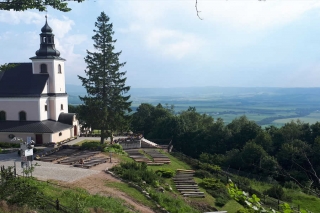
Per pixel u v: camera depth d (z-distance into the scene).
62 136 53.66
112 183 30.05
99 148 45.00
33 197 17.61
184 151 67.88
